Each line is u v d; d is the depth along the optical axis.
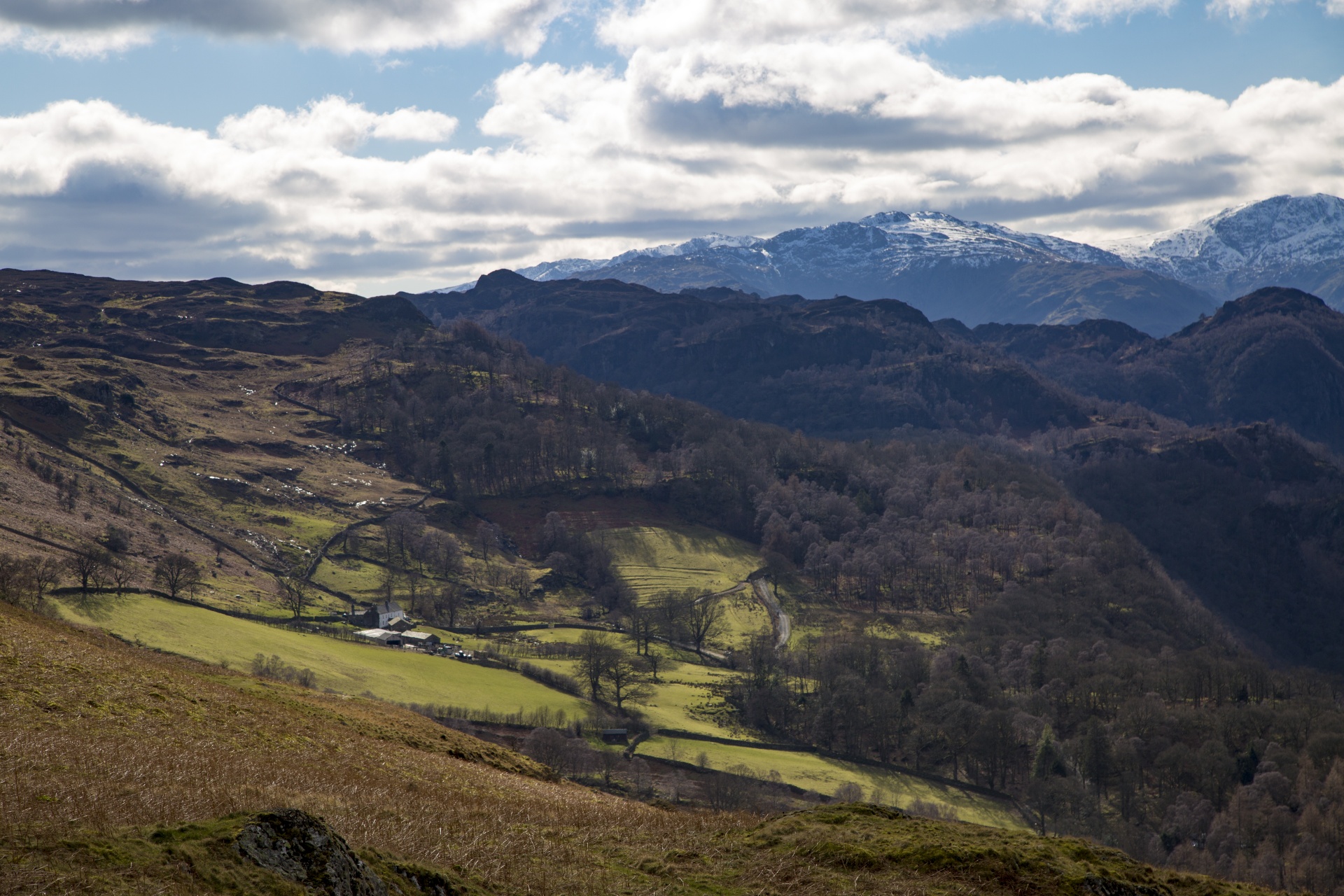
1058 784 129.88
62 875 17.05
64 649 50.81
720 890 27.72
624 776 111.81
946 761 149.12
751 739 145.00
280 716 49.53
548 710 132.00
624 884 26.98
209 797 26.25
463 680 142.62
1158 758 142.62
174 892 17.38
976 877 29.86
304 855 20.11
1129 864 32.81
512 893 24.41
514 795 43.53
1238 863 112.62
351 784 36.16
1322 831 116.19
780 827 34.12
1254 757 143.12
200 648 125.38
